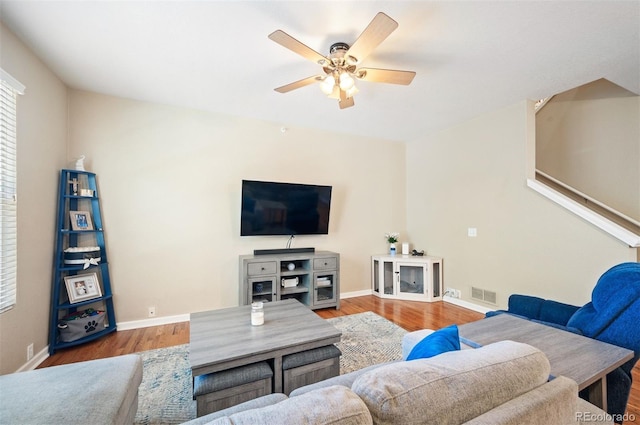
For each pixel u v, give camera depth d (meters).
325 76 2.16
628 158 2.96
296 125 3.86
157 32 1.92
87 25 1.84
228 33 1.94
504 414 0.68
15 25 1.83
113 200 2.88
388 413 0.64
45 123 2.32
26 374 1.30
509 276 3.18
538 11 1.71
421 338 1.49
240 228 3.44
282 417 0.58
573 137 3.42
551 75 2.49
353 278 4.26
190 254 3.22
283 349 1.64
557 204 2.76
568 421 0.80
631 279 1.38
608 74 2.47
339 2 1.66
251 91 2.82
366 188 4.39
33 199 2.16
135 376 1.37
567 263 2.68
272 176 3.70
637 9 1.67
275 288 3.31
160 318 3.07
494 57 2.21
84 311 2.69
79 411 1.06
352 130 4.09
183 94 2.89
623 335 1.34
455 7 1.68
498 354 0.84
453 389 0.69
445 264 3.99
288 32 1.92
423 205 4.37
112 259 2.88
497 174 3.31
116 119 2.91
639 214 2.88
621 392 1.34
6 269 1.86
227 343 1.67
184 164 3.21
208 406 1.43
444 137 4.03
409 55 2.18
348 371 2.11
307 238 3.94
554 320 1.93
